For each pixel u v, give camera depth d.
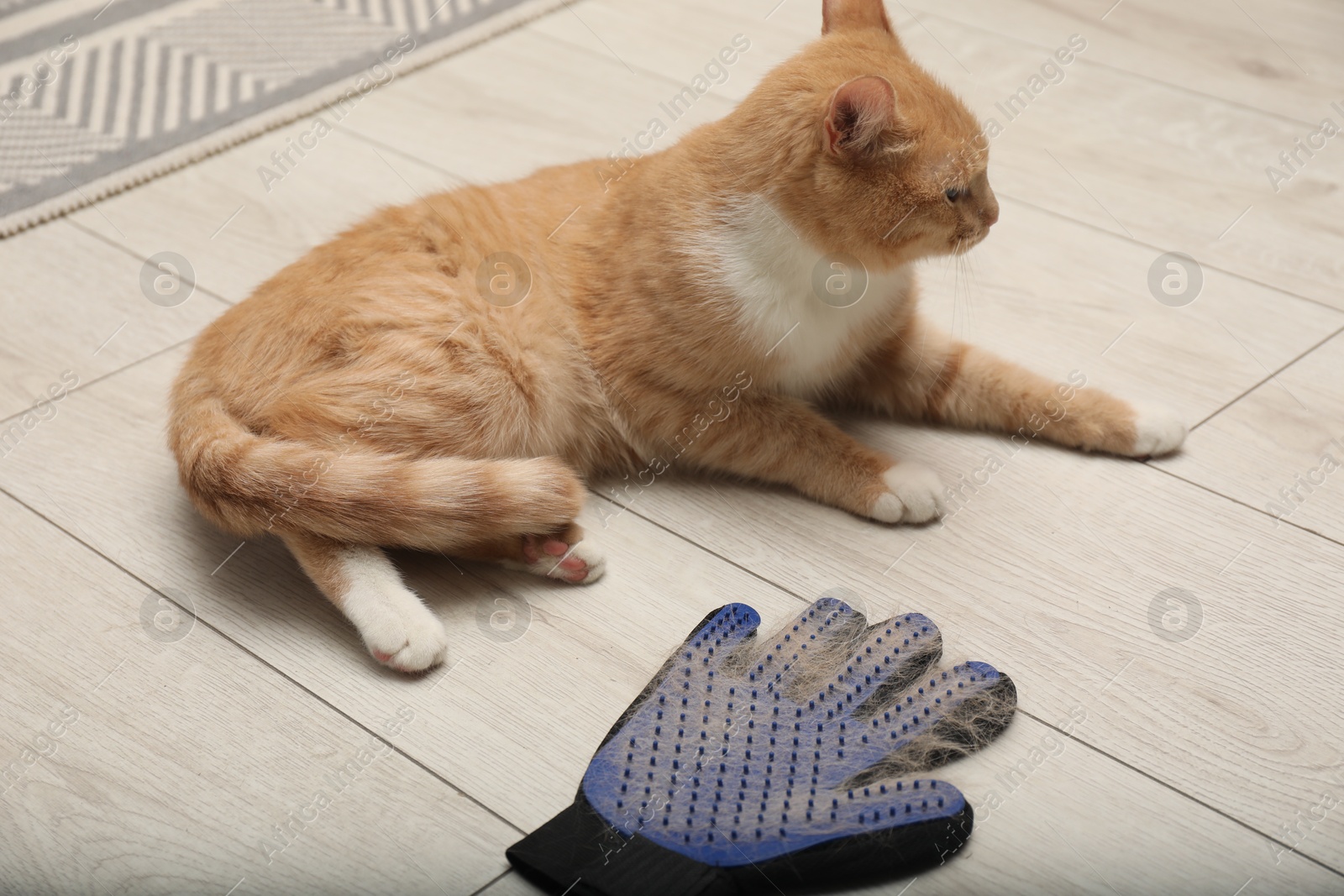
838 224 1.46
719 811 1.12
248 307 1.52
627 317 1.54
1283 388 1.73
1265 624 1.35
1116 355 1.79
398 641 1.29
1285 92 2.45
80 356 1.80
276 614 1.38
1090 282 1.95
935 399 1.67
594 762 1.17
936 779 1.15
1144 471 1.59
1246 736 1.22
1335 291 1.92
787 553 1.47
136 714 1.26
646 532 1.52
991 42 2.62
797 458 1.55
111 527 1.50
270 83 2.46
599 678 1.30
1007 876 1.09
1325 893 1.08
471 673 1.30
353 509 1.30
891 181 1.43
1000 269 1.98
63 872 1.10
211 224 2.09
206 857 1.12
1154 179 2.20
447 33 2.65
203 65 2.51
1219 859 1.11
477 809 1.16
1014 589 1.41
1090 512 1.52
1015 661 1.31
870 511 1.51
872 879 1.08
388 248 1.53
